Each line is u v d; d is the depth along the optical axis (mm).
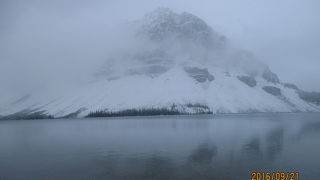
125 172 70062
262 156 84375
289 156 83688
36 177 68562
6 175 70938
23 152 105812
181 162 78812
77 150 105750
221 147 102250
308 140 117500
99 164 79312
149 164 77438
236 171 68000
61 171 73000
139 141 126500
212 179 62469
